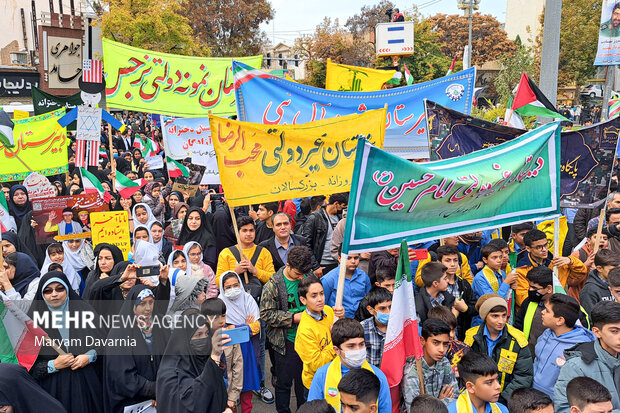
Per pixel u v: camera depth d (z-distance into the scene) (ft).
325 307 15.51
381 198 13.84
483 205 15.57
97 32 114.32
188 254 19.80
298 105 23.00
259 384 17.21
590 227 22.91
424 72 135.85
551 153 16.79
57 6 143.33
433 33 143.02
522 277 18.21
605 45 40.45
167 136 29.89
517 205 16.38
